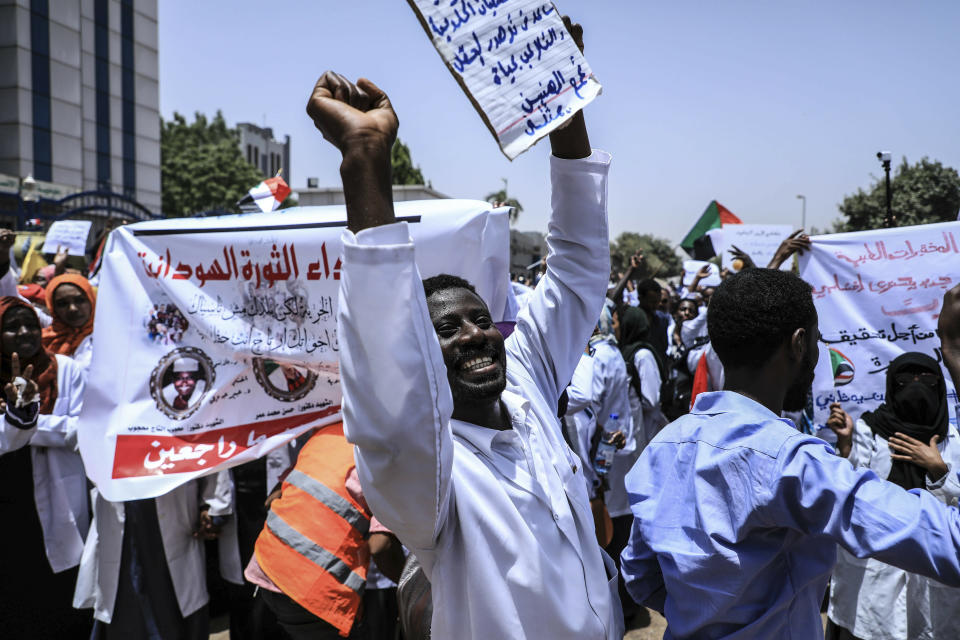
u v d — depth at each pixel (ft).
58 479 13.03
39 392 12.79
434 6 4.43
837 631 11.71
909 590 9.98
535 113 4.54
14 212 85.10
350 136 4.05
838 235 14.10
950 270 13.57
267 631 12.34
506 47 4.55
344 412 4.07
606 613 5.16
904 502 4.66
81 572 12.56
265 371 9.78
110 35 140.56
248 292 9.73
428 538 4.55
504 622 4.65
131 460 9.49
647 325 20.34
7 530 12.61
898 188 100.99
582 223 6.17
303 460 9.79
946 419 10.43
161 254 9.82
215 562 14.16
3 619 12.57
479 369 5.18
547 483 5.18
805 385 5.87
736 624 5.20
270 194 16.08
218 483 12.27
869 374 13.74
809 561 5.15
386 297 3.90
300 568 9.24
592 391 14.89
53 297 16.06
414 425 3.99
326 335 9.57
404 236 4.02
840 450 11.00
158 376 9.66
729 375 5.87
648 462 6.00
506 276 9.53
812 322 5.74
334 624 9.25
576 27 5.30
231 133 207.21
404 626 6.27
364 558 9.45
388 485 4.19
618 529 16.60
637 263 25.07
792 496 4.93
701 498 5.34
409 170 170.81
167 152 183.21
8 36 118.01
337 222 9.53
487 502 4.83
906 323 13.62
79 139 129.90
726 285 5.86
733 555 5.12
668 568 5.53
